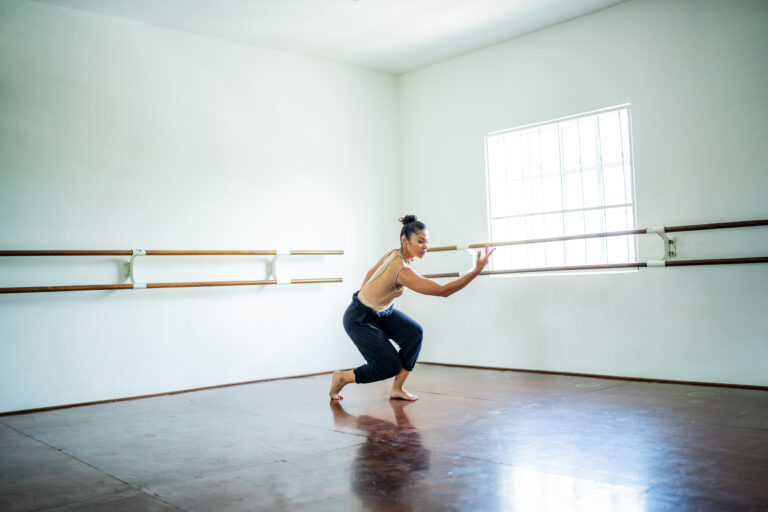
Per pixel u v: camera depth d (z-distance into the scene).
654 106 4.64
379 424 3.40
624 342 4.79
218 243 5.14
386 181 6.33
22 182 4.27
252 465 2.70
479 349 5.71
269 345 5.37
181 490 2.39
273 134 5.51
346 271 5.93
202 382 4.97
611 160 4.93
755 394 3.97
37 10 4.38
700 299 4.41
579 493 2.19
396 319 4.03
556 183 5.27
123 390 4.59
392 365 3.93
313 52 5.68
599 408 3.66
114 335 4.58
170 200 4.90
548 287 5.23
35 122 4.33
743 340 4.23
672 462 2.52
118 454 2.97
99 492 2.40
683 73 4.50
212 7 4.61
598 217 5.00
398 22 5.04
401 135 6.48
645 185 4.68
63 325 4.37
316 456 2.80
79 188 4.49
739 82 4.25
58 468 2.76
